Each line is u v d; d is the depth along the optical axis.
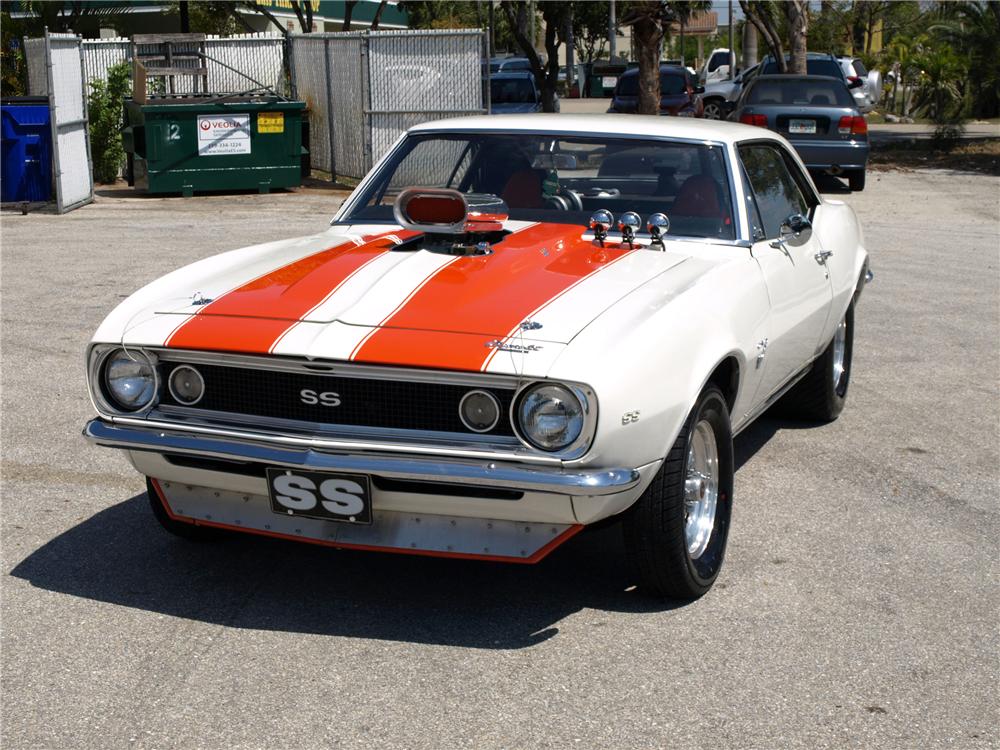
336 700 3.39
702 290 4.13
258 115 16.25
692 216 4.80
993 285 10.23
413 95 16.64
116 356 3.87
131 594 4.10
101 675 3.53
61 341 7.84
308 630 3.84
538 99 24.17
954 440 6.09
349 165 17.70
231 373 3.73
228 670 3.57
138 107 16.12
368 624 3.89
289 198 16.14
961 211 14.86
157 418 3.80
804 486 5.36
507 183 5.06
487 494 3.57
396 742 3.17
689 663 3.64
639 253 4.44
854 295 6.38
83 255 11.20
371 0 36.97
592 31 62.62
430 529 3.74
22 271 10.33
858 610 4.04
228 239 12.28
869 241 12.52
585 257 4.30
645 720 3.30
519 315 3.67
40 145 14.95
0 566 4.32
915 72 34.97
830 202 6.58
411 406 3.55
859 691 3.48
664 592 4.04
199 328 3.78
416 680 3.51
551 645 3.75
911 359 7.79
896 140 25.86
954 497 5.22
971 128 29.06
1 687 3.44
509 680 3.52
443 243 4.40
